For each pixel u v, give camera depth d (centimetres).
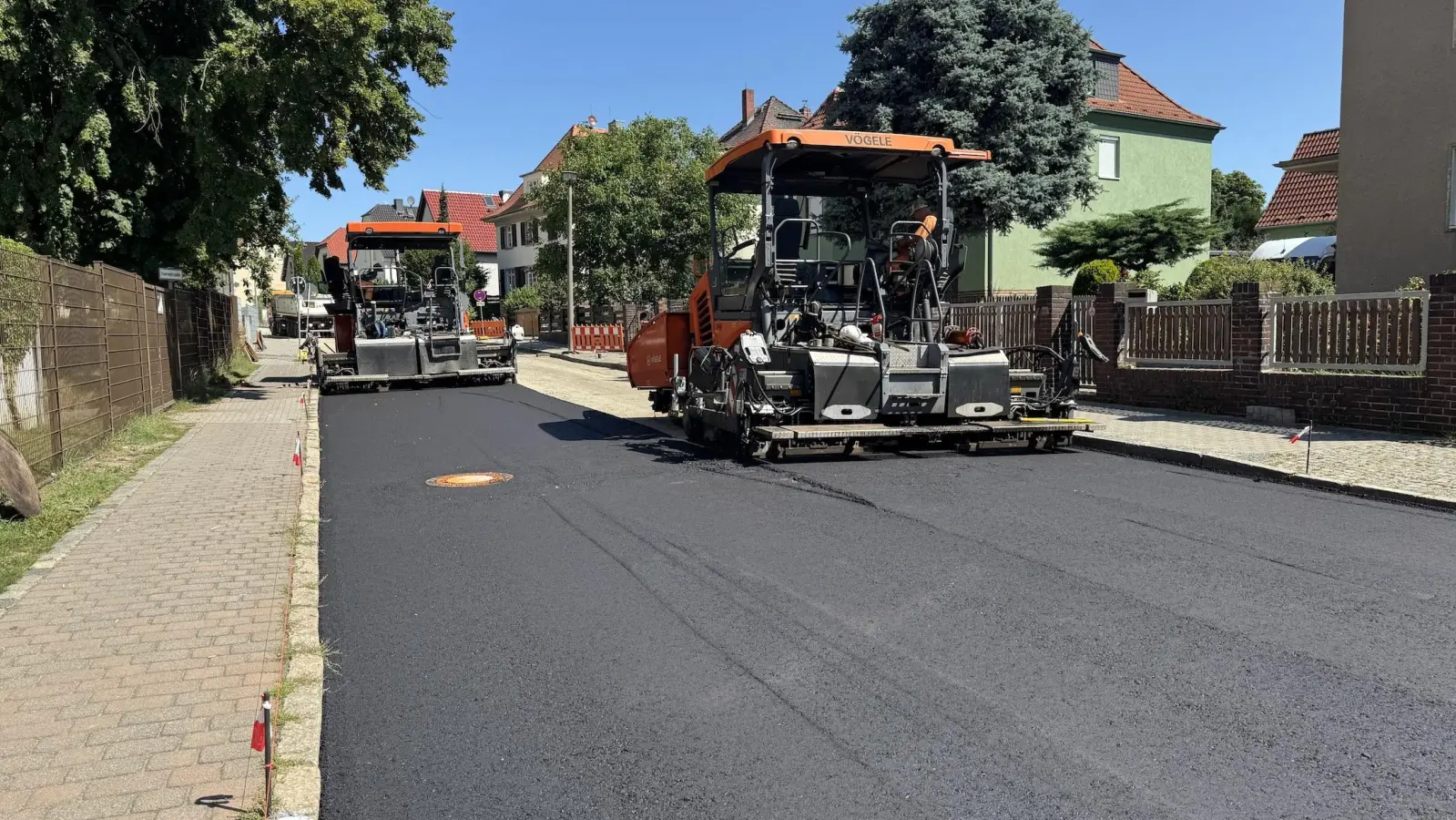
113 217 1641
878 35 2269
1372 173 1576
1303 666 425
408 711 400
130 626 487
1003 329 1627
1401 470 823
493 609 525
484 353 2081
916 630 476
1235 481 837
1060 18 2205
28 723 376
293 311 5744
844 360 909
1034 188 2164
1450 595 518
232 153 1759
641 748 363
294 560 611
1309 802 316
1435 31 1478
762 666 437
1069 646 452
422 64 2047
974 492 793
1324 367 1121
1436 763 340
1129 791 325
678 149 3709
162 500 791
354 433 1271
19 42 1385
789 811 317
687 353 1280
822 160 1027
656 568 594
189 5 1697
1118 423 1154
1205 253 2486
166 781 332
